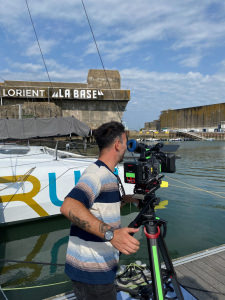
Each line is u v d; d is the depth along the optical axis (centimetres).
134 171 118
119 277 223
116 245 89
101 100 2572
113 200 106
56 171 467
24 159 528
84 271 104
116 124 113
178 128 12256
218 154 2358
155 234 112
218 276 235
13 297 270
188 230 455
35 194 453
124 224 489
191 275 238
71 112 2550
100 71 2675
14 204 440
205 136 8881
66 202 96
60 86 2658
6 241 409
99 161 111
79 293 109
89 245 105
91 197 97
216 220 509
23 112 1855
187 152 2647
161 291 104
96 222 92
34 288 287
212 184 886
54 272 322
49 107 1969
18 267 334
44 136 655
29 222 479
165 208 593
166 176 1057
